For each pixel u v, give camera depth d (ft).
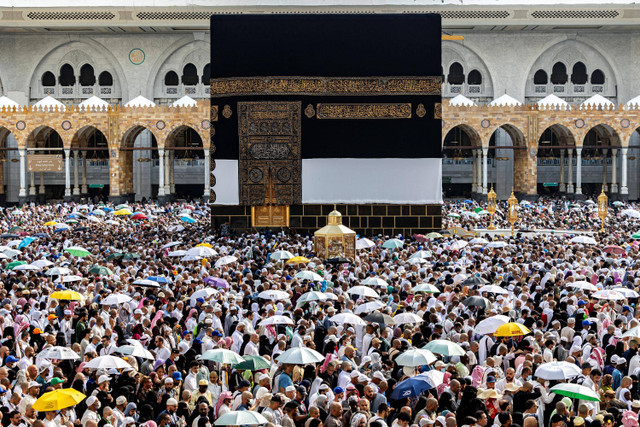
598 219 174.19
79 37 287.48
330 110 153.89
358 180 154.40
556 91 291.58
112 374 50.55
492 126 244.22
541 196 275.18
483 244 111.45
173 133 259.19
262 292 69.15
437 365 49.32
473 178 271.08
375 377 46.24
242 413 38.78
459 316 63.46
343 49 153.17
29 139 250.57
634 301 76.79
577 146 247.09
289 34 153.28
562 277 81.35
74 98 290.97
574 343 57.57
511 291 77.00
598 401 42.37
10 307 67.46
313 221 154.92
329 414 40.75
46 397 40.04
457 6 272.92
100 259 102.06
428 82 153.48
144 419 42.70
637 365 53.31
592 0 271.90
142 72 288.71
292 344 56.75
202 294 68.49
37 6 269.03
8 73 288.51
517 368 51.47
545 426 45.16
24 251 105.91
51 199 280.72
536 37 288.51
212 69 154.92
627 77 290.35
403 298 74.08
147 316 64.13
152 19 273.54
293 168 154.51
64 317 64.49
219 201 156.15
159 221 171.83
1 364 54.34
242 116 154.20
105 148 245.65
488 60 288.71
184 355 55.21
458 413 42.39
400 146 153.99
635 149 282.36
